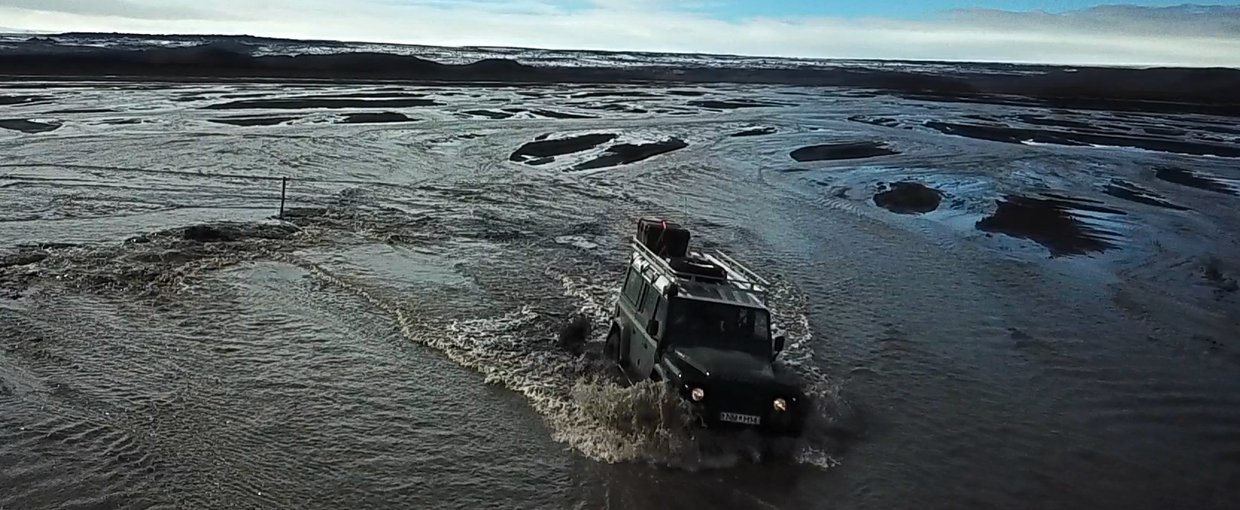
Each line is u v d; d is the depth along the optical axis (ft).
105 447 34.37
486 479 33.96
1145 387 49.60
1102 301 67.67
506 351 47.80
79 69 268.00
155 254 63.46
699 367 36.91
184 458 34.01
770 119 216.74
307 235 73.46
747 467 36.01
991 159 154.20
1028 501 35.60
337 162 115.75
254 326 49.75
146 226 73.41
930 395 46.29
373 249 70.13
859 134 189.37
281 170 107.04
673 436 36.32
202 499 31.14
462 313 54.49
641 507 32.53
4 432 34.81
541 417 39.73
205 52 382.01
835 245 83.15
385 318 52.80
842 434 40.34
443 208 90.38
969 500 35.29
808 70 635.66
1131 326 61.46
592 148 144.97
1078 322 61.67
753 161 140.36
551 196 101.76
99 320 48.83
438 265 66.59
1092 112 293.84
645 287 44.01
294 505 31.19
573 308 57.41
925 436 41.04
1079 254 84.53
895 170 137.08
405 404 40.42
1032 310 64.08
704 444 36.60
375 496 32.24
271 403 39.52
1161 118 276.00
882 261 77.36
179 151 115.44
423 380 43.45
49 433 35.09
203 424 37.01
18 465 32.40
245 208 83.66
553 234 81.05
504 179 111.55
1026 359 53.16
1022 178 133.08
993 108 298.76
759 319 40.45
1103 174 140.87
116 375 41.42
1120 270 78.54
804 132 188.75
